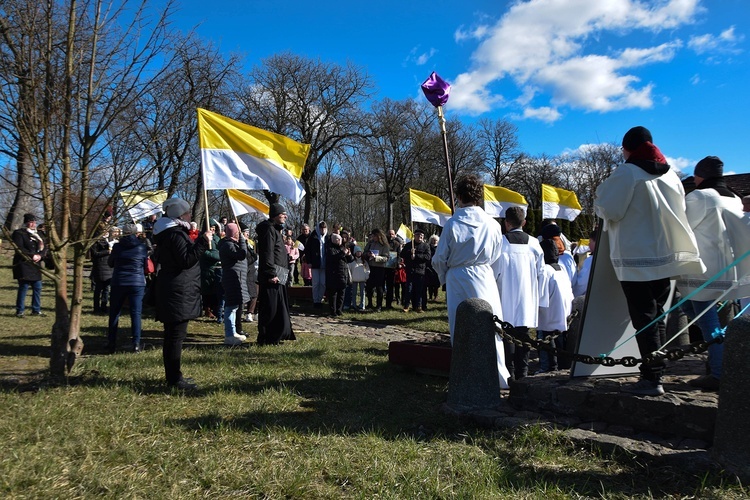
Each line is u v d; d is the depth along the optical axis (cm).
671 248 364
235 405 436
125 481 290
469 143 5300
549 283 599
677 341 611
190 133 546
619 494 295
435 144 4906
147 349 712
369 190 5369
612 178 381
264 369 577
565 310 602
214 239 995
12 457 308
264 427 384
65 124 462
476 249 484
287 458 332
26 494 270
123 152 486
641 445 338
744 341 302
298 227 4444
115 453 325
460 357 440
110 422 375
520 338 432
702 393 376
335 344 782
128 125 483
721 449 306
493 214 1320
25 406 397
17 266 956
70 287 1426
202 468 310
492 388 436
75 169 479
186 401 445
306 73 3522
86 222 502
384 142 4309
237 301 773
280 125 3459
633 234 373
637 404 364
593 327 433
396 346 616
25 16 435
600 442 347
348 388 516
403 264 1347
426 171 4894
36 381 485
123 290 694
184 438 357
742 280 386
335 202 6081
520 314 524
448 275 499
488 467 326
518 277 528
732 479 296
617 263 383
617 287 433
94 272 1053
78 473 294
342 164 3953
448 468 327
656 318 372
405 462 335
